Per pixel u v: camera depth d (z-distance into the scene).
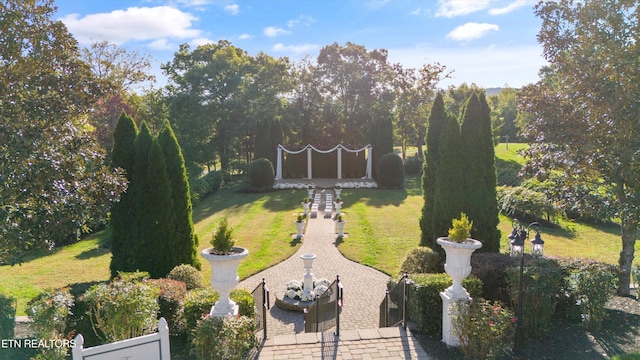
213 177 35.00
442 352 6.35
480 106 9.70
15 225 6.41
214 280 6.32
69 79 7.36
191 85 38.22
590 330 6.95
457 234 6.56
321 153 39.94
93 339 6.97
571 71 8.80
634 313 7.67
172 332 7.31
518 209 19.41
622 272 9.04
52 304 6.09
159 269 9.30
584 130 8.65
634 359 5.76
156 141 9.25
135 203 9.30
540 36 9.21
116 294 6.21
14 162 6.24
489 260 8.43
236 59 40.47
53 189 6.64
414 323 7.36
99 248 17.75
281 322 9.55
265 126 36.09
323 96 47.25
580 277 7.13
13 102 6.61
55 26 7.41
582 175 9.02
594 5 8.46
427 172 11.37
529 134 9.72
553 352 6.21
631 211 8.13
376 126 36.72
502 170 32.06
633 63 8.09
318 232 18.47
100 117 25.80
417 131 49.03
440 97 11.69
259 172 31.97
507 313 6.02
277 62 41.94
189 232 9.84
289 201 27.23
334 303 9.12
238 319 5.90
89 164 7.53
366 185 33.19
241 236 17.97
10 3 7.04
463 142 9.70
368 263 13.83
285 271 13.19
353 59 46.38
